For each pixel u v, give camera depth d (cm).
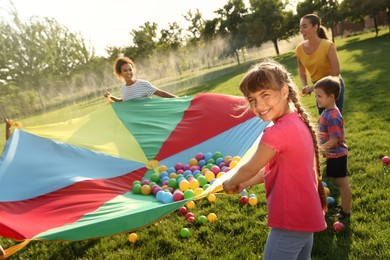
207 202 448
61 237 266
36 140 450
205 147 527
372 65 1309
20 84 2036
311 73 482
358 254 310
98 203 344
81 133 497
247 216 400
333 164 359
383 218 354
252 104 207
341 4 3188
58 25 2130
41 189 363
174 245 364
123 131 523
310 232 213
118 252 365
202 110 548
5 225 277
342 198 368
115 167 459
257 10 3378
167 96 577
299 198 206
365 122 658
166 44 3512
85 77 2448
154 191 409
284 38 3497
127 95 564
